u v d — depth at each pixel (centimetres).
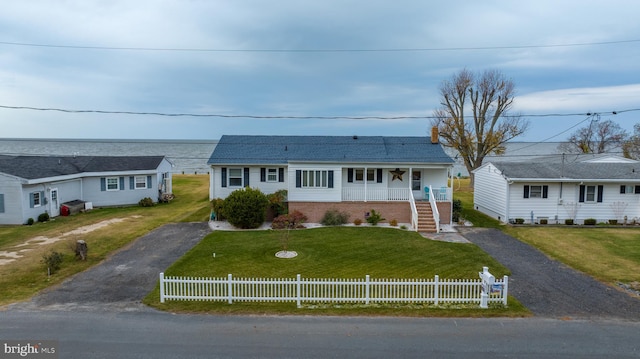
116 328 1091
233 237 2191
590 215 2675
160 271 1608
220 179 2773
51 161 3148
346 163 2616
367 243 2077
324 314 1212
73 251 1828
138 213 2959
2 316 1162
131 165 3425
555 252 1962
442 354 961
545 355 959
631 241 2189
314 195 2628
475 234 2355
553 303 1313
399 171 2798
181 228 2428
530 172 2717
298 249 1948
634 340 1044
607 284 1509
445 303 1309
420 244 2072
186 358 929
